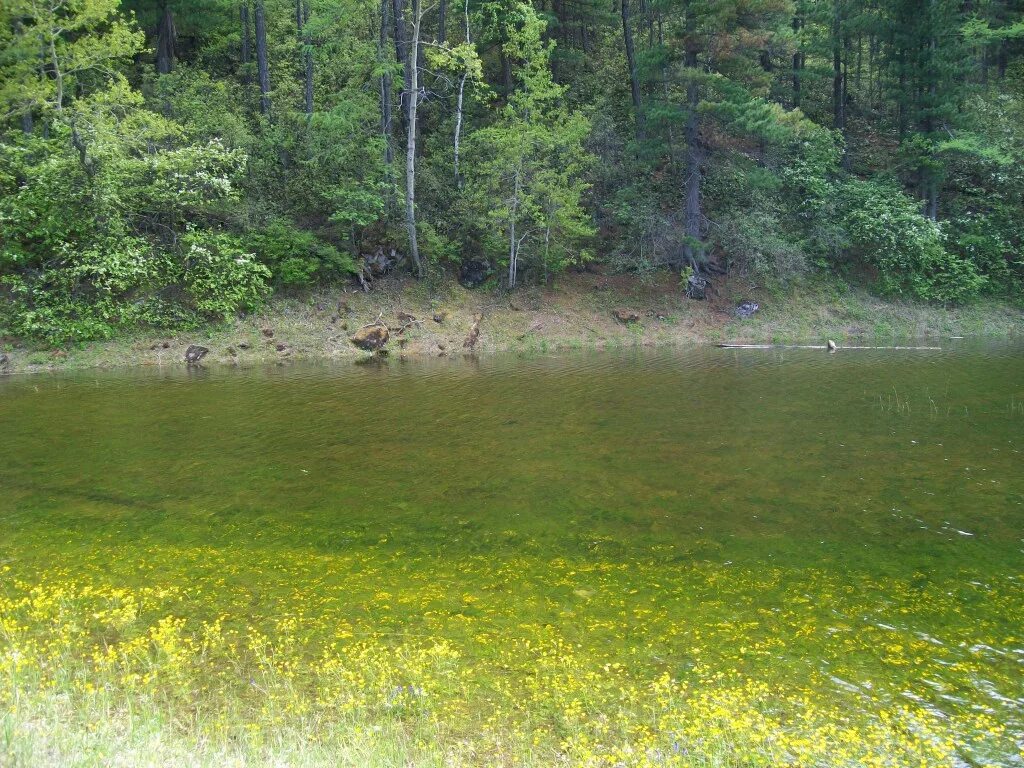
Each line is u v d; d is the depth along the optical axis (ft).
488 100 113.39
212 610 21.36
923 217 101.81
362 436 43.32
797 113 88.99
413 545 26.53
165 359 74.69
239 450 40.22
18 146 80.18
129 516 29.66
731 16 88.79
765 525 28.27
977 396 54.13
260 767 13.44
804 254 100.99
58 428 45.34
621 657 18.58
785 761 14.33
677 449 39.83
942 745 14.89
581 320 93.56
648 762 14.26
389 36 108.27
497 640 19.48
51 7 75.20
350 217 85.76
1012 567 24.11
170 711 15.93
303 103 104.99
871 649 18.92
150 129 80.07
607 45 131.34
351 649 19.04
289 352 79.05
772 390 57.47
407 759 14.15
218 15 105.81
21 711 15.11
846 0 119.96
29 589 22.74
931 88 109.40
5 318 73.36
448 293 92.89
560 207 93.56
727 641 19.38
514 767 14.15
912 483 33.42
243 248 84.74
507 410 50.57
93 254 75.46
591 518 29.30
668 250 100.07
